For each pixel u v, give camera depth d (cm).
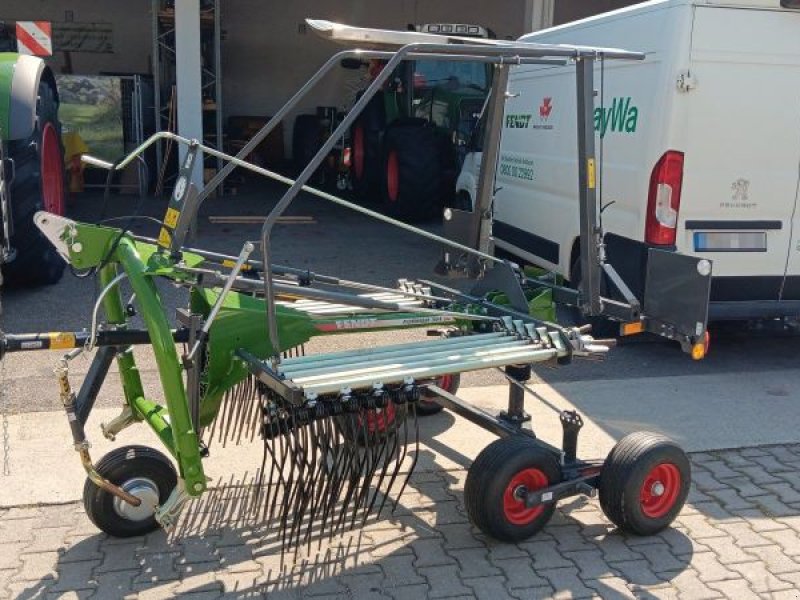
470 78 976
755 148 484
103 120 1154
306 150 1426
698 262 310
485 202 375
